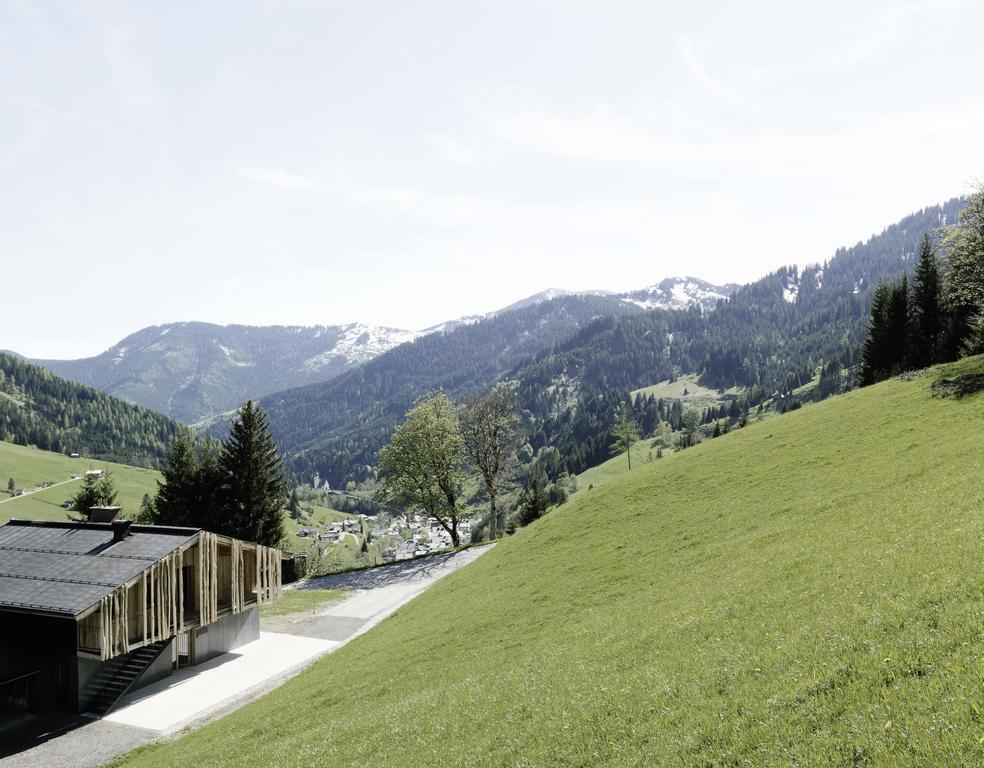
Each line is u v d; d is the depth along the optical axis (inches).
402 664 1243.8
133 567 1640.0
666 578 1216.2
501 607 1437.0
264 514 3257.9
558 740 603.2
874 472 1374.3
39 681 1510.8
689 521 1579.7
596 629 1006.4
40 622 1557.6
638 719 579.8
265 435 3307.1
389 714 898.7
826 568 805.9
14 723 1462.8
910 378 2167.8
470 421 3457.2
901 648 486.3
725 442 2250.2
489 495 3627.0
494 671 976.3
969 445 1277.1
